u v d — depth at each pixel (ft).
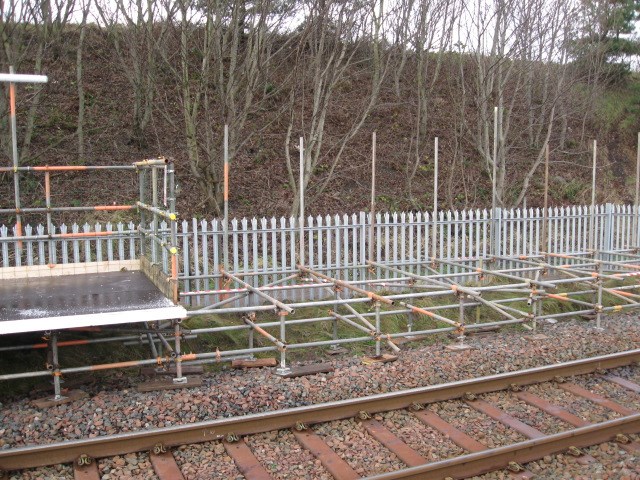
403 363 26.04
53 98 52.54
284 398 22.12
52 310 20.59
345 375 24.44
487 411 21.34
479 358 26.66
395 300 31.71
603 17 73.87
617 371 25.93
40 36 42.73
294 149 55.11
